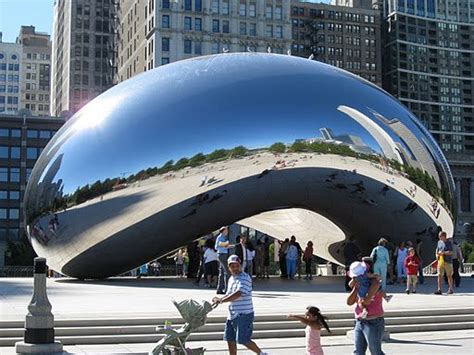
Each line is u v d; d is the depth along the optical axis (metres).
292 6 138.88
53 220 17.12
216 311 11.81
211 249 17.48
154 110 16.94
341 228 19.62
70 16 115.31
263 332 10.78
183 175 16.53
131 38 102.81
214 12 91.31
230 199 17.11
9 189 81.62
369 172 17.97
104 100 17.84
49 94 184.12
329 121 17.47
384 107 18.53
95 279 19.80
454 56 153.00
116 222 16.78
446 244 16.34
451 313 12.63
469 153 137.88
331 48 142.62
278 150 16.98
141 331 10.30
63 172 16.98
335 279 21.80
